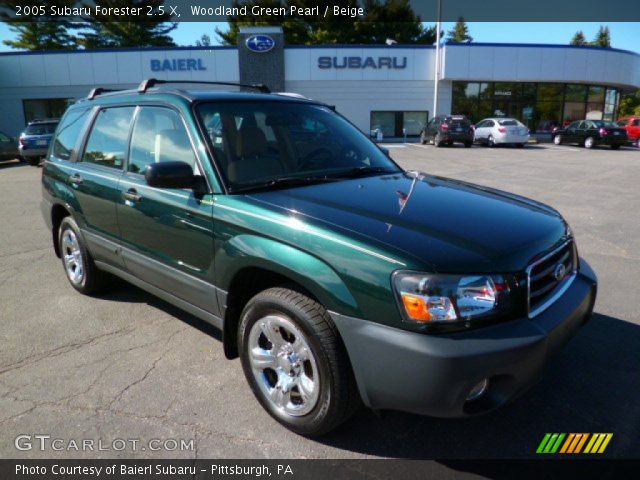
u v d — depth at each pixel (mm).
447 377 2082
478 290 2178
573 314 2543
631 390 3066
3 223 7824
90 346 3654
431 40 40500
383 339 2178
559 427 2734
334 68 28734
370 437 2662
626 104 60062
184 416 2838
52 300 4531
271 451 2562
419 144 26000
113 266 4035
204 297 3072
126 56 27969
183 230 3084
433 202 2850
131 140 3664
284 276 2648
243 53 28109
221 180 2924
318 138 3607
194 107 3242
